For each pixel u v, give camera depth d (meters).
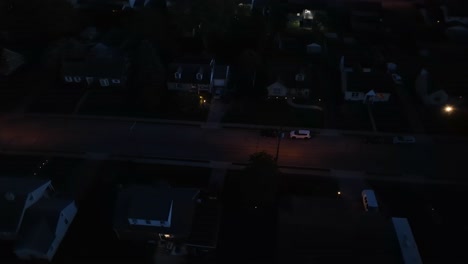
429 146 59.31
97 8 89.56
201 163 57.62
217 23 76.50
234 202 51.66
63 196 51.69
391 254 41.41
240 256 45.69
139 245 46.94
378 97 66.38
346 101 67.69
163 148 60.19
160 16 81.38
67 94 70.50
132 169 56.72
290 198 48.59
